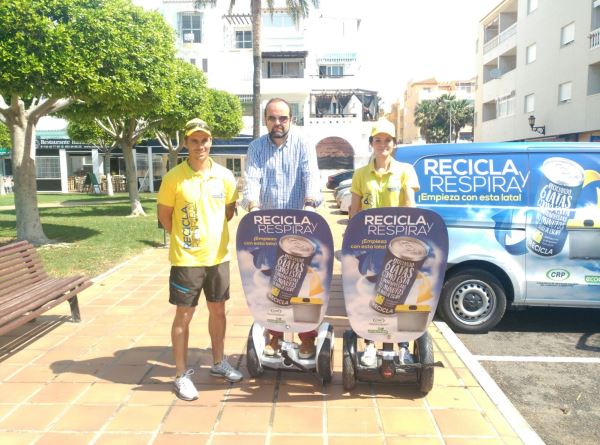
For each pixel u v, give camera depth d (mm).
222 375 4012
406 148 5527
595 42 21984
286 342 4078
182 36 37750
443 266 3500
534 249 5207
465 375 4145
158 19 11984
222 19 37875
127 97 10016
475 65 40469
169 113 17438
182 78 18156
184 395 3658
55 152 37812
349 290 3617
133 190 18266
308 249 3615
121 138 18188
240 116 27844
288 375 4133
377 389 3875
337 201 19047
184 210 3648
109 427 3303
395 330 3627
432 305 3561
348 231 3525
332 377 4098
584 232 5164
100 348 4711
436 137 70875
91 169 38656
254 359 3906
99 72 9453
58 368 4242
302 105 37562
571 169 5238
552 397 4000
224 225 3799
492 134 36031
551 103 26359
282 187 3939
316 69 40469
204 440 3156
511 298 5465
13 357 4488
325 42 40125
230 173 3920
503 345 5113
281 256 3658
